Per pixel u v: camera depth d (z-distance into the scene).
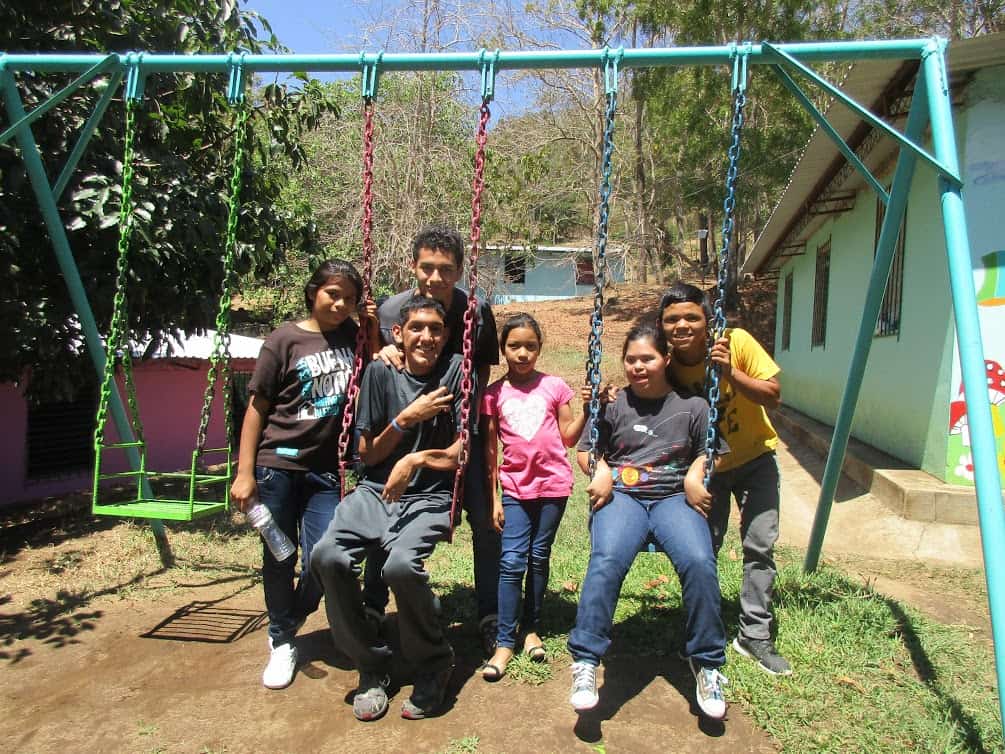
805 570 4.41
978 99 5.42
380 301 3.71
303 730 2.91
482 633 3.53
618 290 22.03
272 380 3.30
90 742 2.87
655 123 16.70
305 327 3.42
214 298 6.63
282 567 3.32
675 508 3.00
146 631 3.91
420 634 2.90
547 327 18.30
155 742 2.86
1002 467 5.42
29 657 3.63
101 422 3.71
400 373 3.17
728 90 13.78
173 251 5.87
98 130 5.55
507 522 3.33
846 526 5.74
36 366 5.88
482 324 3.51
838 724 2.88
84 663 3.55
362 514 3.01
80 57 3.86
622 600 4.08
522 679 3.23
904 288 6.66
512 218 16.20
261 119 7.16
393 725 2.93
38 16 5.48
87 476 8.08
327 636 3.80
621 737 2.81
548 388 3.39
